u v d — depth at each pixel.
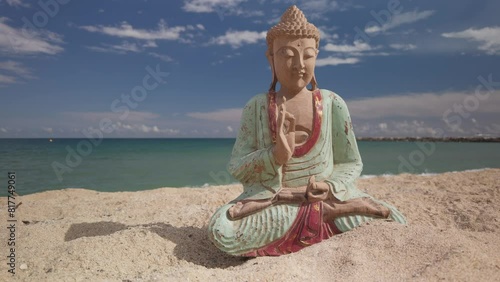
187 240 4.09
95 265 3.39
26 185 10.92
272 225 3.78
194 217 5.41
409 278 2.79
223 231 3.72
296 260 3.21
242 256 3.74
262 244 3.75
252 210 3.87
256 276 2.87
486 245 3.43
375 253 3.20
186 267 3.28
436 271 2.80
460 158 19.58
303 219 3.82
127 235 3.98
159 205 6.41
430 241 3.29
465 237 3.61
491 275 2.76
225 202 6.57
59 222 5.14
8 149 29.19
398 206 5.63
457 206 5.48
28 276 3.22
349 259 3.10
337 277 2.89
